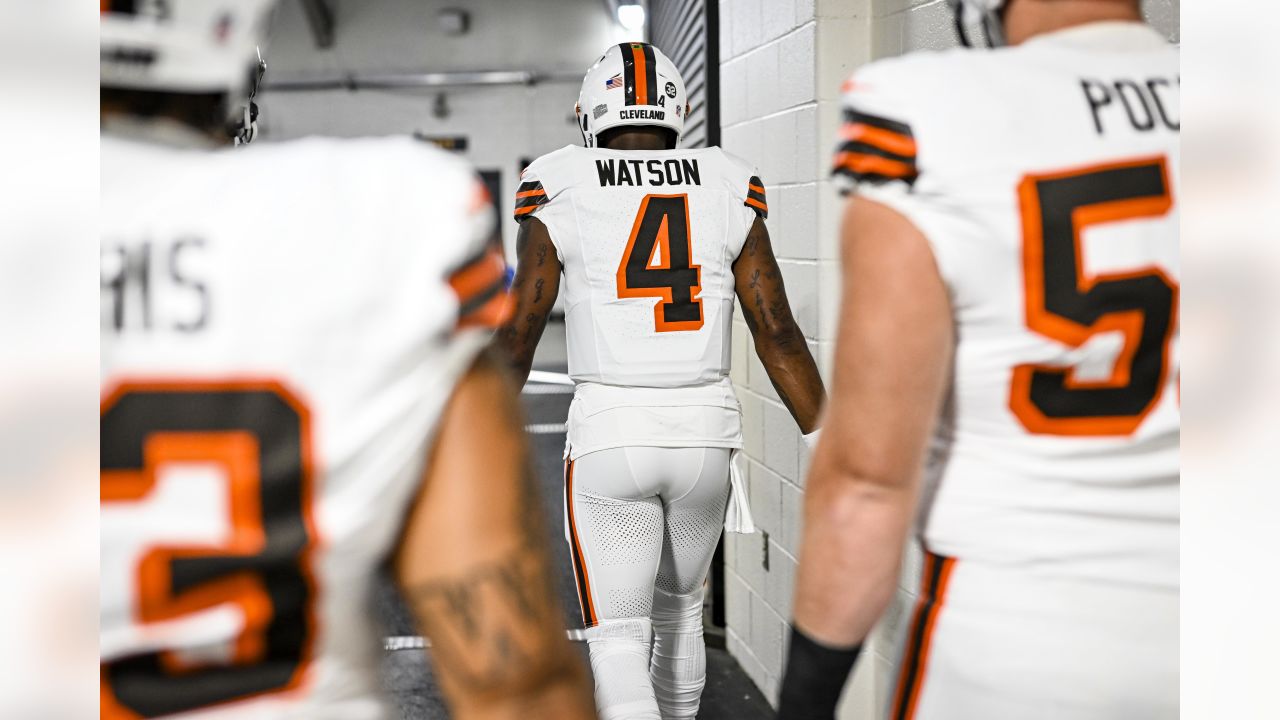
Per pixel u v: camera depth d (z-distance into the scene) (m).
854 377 0.83
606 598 2.08
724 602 3.37
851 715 2.32
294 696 0.55
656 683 2.27
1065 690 0.81
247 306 0.53
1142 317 0.81
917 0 2.13
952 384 0.86
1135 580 0.82
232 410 0.53
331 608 0.56
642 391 2.08
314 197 0.55
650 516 2.11
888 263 0.81
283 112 14.51
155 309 0.53
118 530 0.52
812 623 0.88
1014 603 0.83
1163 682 0.81
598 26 14.56
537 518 0.63
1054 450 0.83
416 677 2.77
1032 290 0.80
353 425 0.54
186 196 0.54
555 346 12.07
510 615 0.59
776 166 2.73
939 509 0.88
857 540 0.84
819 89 2.40
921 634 0.88
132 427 0.52
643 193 2.12
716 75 3.59
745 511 2.16
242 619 0.54
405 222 0.56
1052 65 0.84
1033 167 0.80
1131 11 0.89
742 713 2.73
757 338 2.22
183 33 0.55
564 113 14.70
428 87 14.55
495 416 0.60
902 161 0.81
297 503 0.54
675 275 2.10
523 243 2.15
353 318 0.54
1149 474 0.82
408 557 0.60
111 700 0.53
